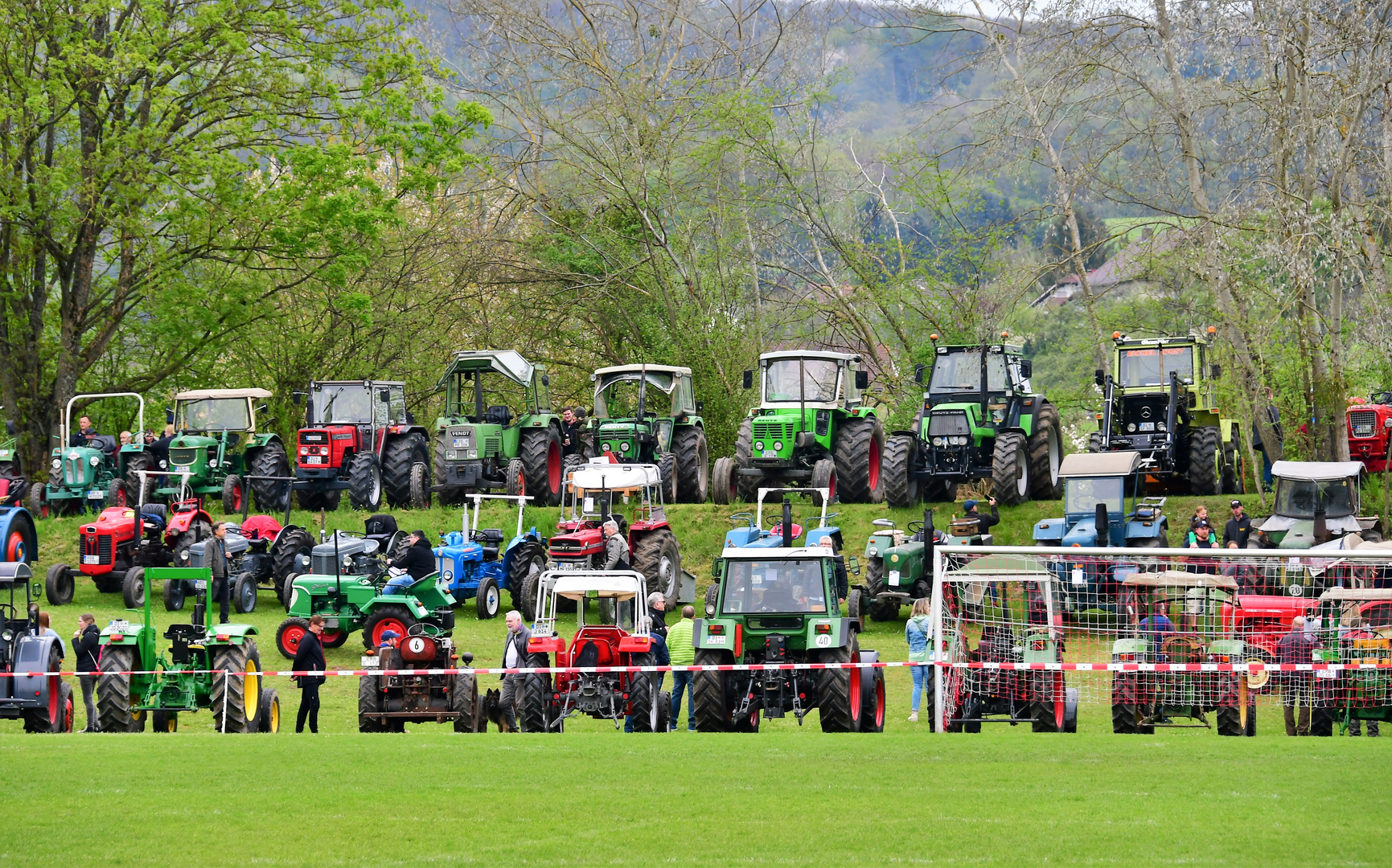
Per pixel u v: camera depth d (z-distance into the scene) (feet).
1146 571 209.05
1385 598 188.96
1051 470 343.46
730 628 183.01
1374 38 316.81
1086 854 104.06
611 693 190.70
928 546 275.18
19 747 158.20
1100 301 519.19
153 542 297.12
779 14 538.47
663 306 524.11
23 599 294.25
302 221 418.31
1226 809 119.14
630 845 107.86
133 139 388.98
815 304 514.68
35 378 427.33
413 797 125.80
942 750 154.81
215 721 189.88
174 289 412.57
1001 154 436.35
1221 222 340.80
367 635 246.88
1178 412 348.18
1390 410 374.02
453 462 354.74
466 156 442.91
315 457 361.71
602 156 524.11
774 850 106.11
